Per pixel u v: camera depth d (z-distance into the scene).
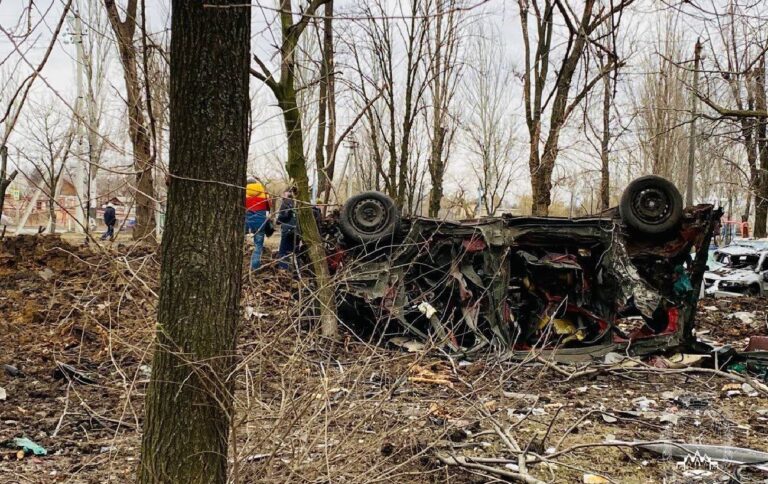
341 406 3.82
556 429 5.70
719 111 9.56
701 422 5.95
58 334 7.77
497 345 8.26
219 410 3.12
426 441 4.77
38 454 4.75
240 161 3.12
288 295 4.89
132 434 5.10
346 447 3.90
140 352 4.13
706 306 14.96
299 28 7.45
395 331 8.74
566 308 8.67
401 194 16.05
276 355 4.36
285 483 3.48
